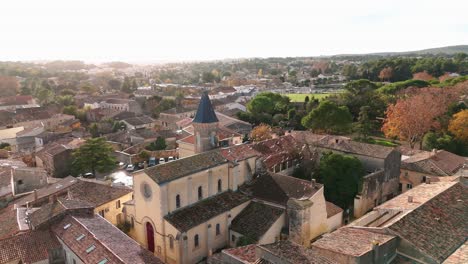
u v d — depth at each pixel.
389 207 41.62
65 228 42.56
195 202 49.78
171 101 178.50
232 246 50.00
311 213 49.03
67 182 63.25
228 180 54.66
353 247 31.77
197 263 46.88
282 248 30.39
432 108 97.31
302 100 161.88
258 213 50.97
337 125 99.00
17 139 114.38
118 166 88.00
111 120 138.62
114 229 43.91
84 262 36.09
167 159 91.00
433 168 69.62
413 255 31.61
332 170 64.38
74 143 99.94
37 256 38.69
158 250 47.12
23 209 52.00
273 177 56.66
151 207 47.09
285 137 79.81
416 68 190.50
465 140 92.69
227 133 87.75
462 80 134.62
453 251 31.94
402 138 98.69
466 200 40.53
